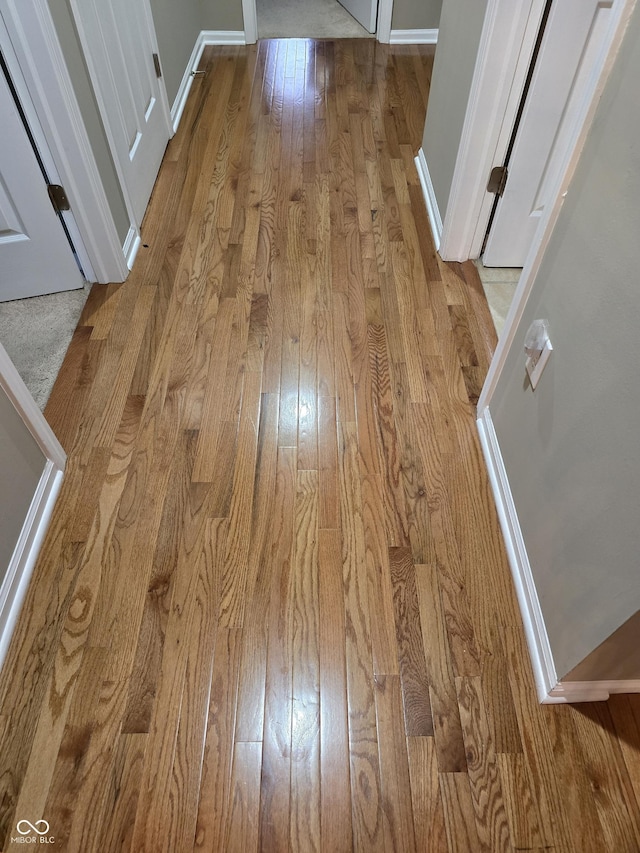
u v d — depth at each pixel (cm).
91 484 160
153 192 257
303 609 138
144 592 140
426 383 186
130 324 201
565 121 179
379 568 145
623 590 95
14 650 131
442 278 220
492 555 148
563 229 116
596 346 102
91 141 187
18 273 202
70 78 169
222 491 159
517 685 128
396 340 198
